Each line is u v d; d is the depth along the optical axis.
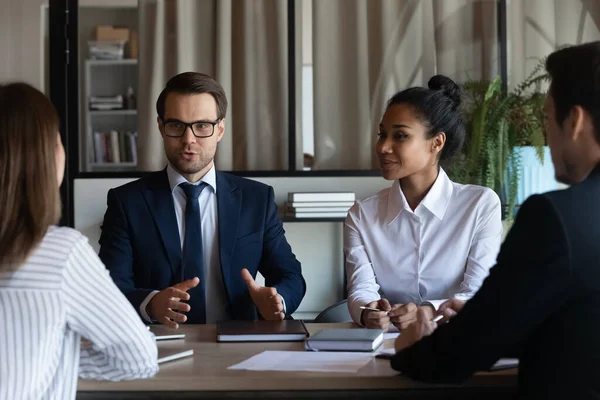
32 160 1.34
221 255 2.55
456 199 2.51
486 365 1.38
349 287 2.51
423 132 2.43
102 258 2.52
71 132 4.49
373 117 4.59
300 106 4.58
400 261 2.50
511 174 4.05
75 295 1.39
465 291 2.38
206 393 1.52
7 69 4.65
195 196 2.57
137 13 4.54
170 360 1.69
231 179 2.70
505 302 1.32
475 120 4.02
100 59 4.54
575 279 1.29
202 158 2.54
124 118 4.55
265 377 1.52
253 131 4.58
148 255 2.54
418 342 1.47
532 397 1.34
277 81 4.58
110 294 1.44
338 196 4.23
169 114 2.54
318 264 4.47
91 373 1.50
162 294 2.16
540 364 1.33
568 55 1.41
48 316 1.35
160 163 4.56
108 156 4.54
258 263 2.62
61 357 1.42
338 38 4.58
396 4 4.58
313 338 1.82
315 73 4.58
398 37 4.58
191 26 4.57
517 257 1.32
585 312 1.30
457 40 4.57
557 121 1.43
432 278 2.48
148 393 1.52
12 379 1.32
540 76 4.15
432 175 2.51
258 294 2.23
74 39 4.50
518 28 4.57
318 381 1.52
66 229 1.43
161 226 2.55
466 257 2.48
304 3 4.56
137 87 4.55
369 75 4.58
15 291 1.35
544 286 1.29
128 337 1.45
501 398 1.53
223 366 1.63
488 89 4.09
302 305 4.46
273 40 4.57
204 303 2.52
